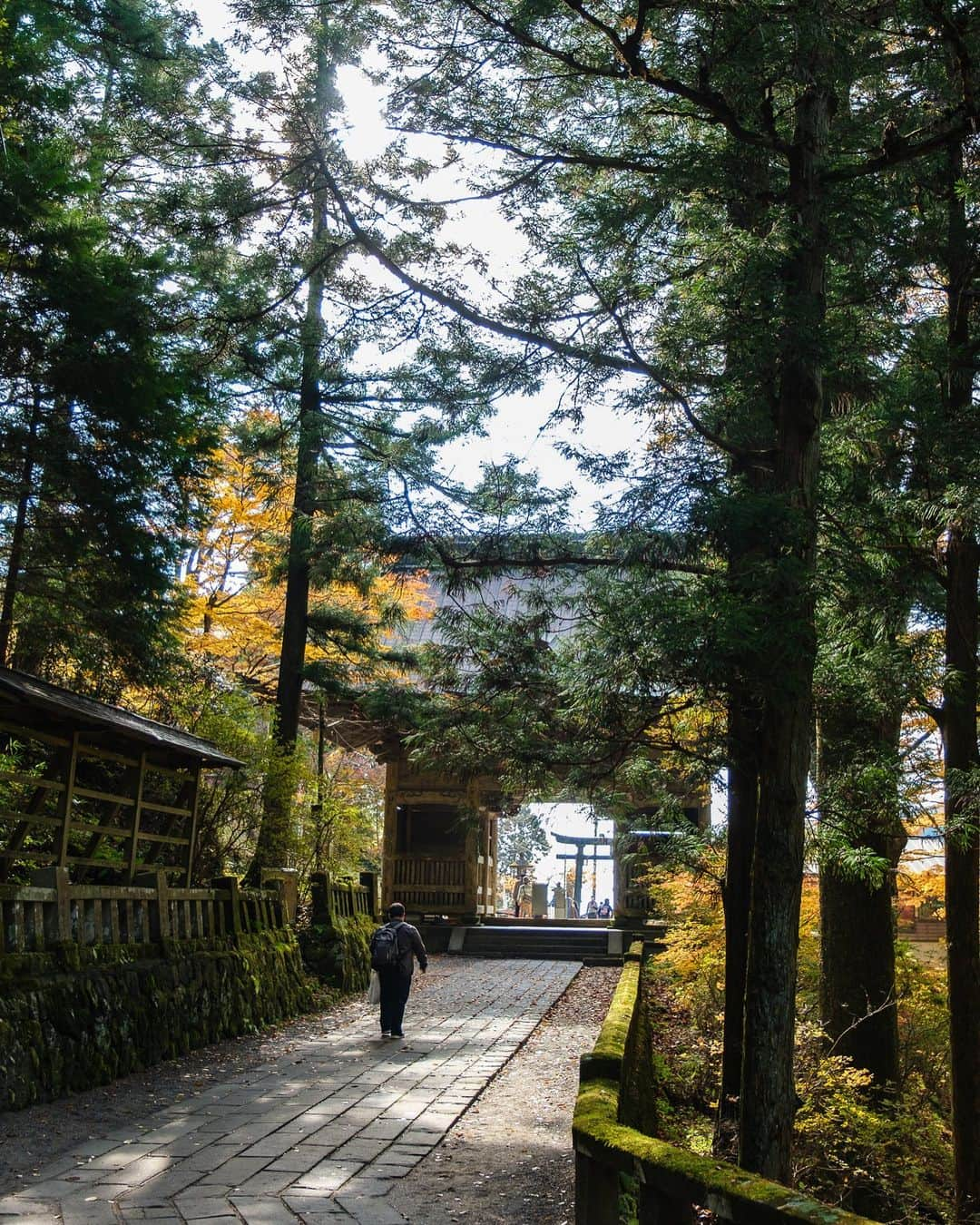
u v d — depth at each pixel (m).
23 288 10.64
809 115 8.39
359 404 17.69
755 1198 3.40
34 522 11.31
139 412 10.72
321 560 17.89
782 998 7.48
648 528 7.87
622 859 11.89
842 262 8.95
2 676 8.79
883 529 9.09
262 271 12.95
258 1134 7.79
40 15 11.55
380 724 21.62
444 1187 6.57
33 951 9.26
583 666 7.98
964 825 9.05
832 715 9.59
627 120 9.67
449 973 20.33
